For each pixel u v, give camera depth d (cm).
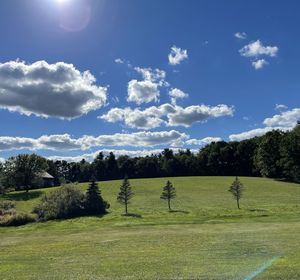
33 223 4278
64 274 1395
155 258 1634
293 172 8800
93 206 4709
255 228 2730
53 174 14062
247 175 12875
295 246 1780
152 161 15862
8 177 8912
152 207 4962
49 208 4659
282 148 8900
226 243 1958
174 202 5384
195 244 1995
